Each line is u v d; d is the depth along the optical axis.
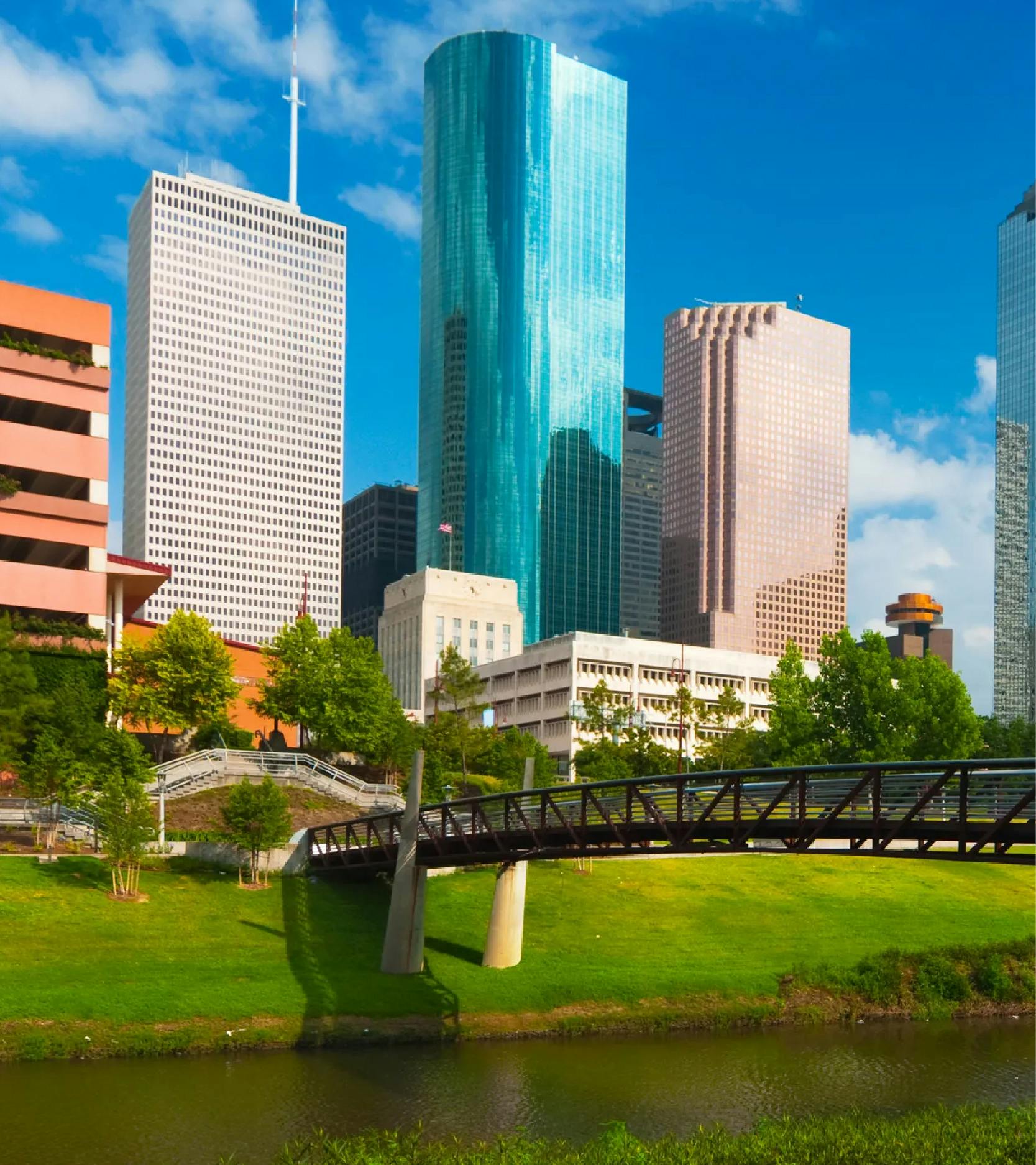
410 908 65.75
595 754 115.50
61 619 106.06
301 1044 56.81
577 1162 38.59
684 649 177.12
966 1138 41.47
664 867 90.69
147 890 72.44
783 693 118.19
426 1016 60.47
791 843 46.41
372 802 98.44
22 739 82.19
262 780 97.06
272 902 73.38
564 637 173.38
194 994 58.69
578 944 72.81
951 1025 68.12
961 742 116.44
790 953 75.06
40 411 110.31
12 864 73.31
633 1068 55.72
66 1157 42.16
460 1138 44.94
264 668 136.50
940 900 89.88
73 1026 54.91
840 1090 53.72
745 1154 39.44
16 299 107.69
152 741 110.00
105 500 107.56
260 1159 42.25
